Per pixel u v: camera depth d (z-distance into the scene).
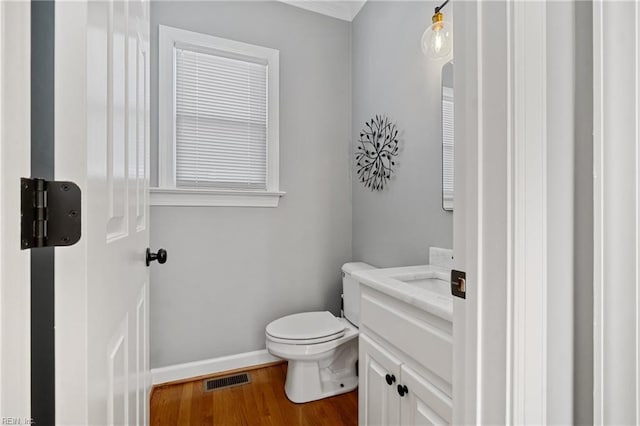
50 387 0.42
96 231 0.48
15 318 0.34
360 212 2.19
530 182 0.51
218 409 1.62
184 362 1.89
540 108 0.52
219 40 1.94
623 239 0.49
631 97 0.48
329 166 2.26
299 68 2.16
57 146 0.42
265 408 1.63
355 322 1.86
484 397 0.55
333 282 2.27
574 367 0.56
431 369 0.85
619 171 0.49
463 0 0.58
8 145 0.33
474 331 0.56
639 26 0.48
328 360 1.78
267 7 2.07
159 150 1.82
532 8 0.51
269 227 2.09
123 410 0.67
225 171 2.00
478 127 0.55
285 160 2.13
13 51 0.34
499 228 0.52
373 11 2.02
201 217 1.93
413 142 1.64
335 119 2.28
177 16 1.85
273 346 1.66
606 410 0.51
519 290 0.51
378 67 1.96
